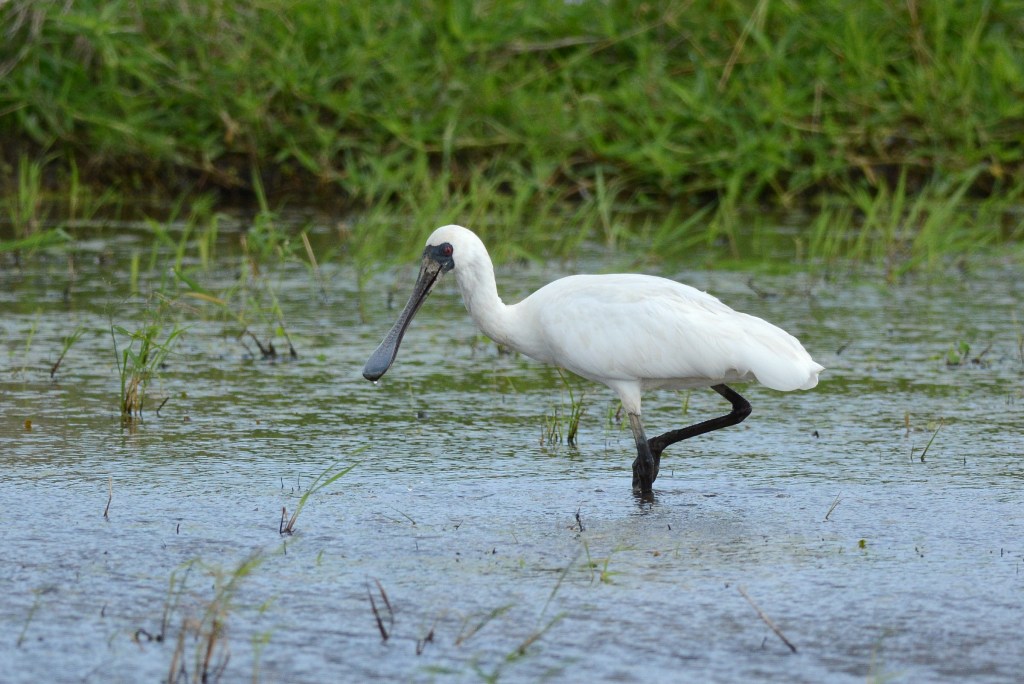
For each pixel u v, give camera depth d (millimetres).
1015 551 9250
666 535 9539
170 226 21094
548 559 9062
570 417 12430
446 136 22344
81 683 7316
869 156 23266
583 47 24484
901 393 13336
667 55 24609
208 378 13617
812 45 24125
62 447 11328
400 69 23156
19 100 23312
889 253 19656
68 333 15188
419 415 12523
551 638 7863
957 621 8125
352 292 17625
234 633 7910
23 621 8031
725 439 11945
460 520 9812
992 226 21562
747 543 9383
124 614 8141
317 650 7707
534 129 22781
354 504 10117
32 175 21219
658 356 10422
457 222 20922
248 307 16484
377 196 23203
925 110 23156
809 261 19188
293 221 21859
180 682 7316
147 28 23359
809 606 8328
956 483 10703
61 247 19672
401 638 7852
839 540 9453
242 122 22953
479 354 14898
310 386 13398
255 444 11531
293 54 23203
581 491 10516
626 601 8375
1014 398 13141
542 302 10969
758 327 10477
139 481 10523
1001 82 23266
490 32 23812
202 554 9078
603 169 23062
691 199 23328
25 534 9375
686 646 7773
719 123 23109
